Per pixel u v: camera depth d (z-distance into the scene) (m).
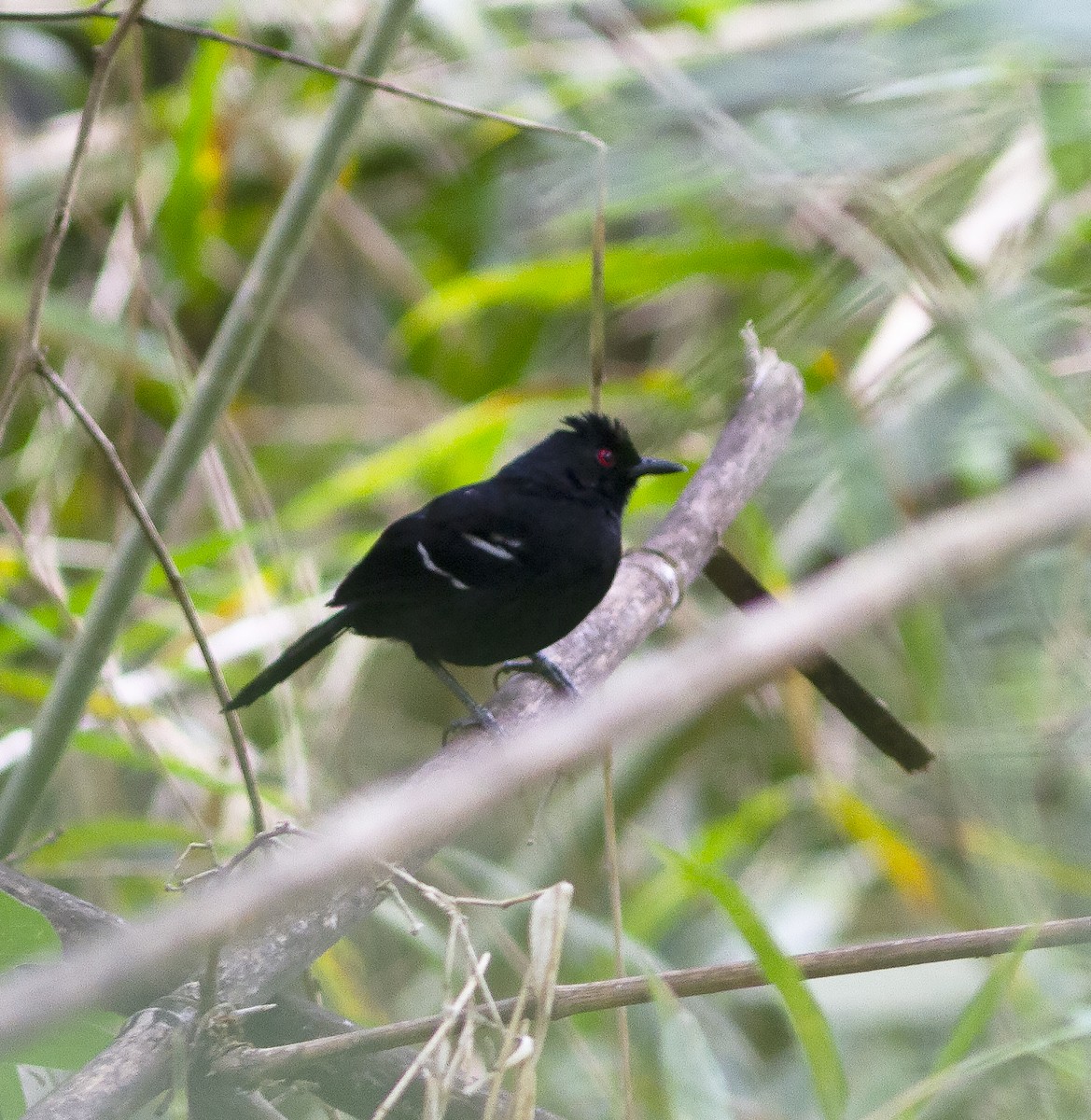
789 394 7.79
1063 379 8.25
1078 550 7.95
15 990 1.44
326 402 12.98
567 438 7.09
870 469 7.83
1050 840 7.98
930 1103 5.22
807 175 8.33
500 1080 3.37
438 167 11.95
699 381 8.70
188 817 8.75
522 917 8.74
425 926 6.89
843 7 9.51
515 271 8.89
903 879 8.42
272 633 7.52
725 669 1.40
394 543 6.89
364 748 11.18
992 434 8.66
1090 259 8.52
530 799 8.14
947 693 8.07
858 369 8.43
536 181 11.20
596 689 6.84
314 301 13.19
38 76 11.73
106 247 9.23
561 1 9.51
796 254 8.28
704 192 8.95
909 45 8.86
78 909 4.94
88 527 11.62
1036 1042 3.99
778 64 9.06
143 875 7.50
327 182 6.41
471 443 8.89
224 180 10.88
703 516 7.28
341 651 8.96
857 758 10.01
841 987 8.48
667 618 7.21
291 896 1.48
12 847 6.00
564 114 10.23
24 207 11.32
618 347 12.49
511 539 6.73
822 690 6.73
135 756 7.25
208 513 11.20
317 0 10.56
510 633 6.86
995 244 8.41
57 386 4.84
